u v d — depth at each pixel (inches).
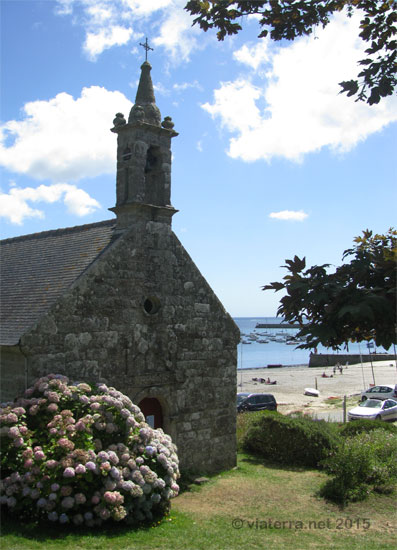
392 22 245.4
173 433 591.8
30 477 387.5
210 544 394.3
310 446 693.9
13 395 477.7
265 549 394.3
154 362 575.5
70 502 382.3
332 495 544.1
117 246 546.6
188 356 614.9
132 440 444.1
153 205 580.7
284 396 1697.8
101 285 527.8
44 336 476.4
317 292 181.5
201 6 261.1
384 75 233.8
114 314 537.6
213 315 650.8
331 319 181.2
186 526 435.8
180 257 614.5
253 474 642.8
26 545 346.3
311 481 612.4
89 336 512.7
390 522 472.7
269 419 741.9
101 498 399.9
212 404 641.0
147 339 569.0
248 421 840.3
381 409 1096.2
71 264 570.3
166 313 592.1
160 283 588.1
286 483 601.0
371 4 243.9
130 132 583.2
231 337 672.4
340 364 2827.3
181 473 582.6
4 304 553.9
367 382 2053.4
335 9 254.4
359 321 183.0
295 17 257.3
